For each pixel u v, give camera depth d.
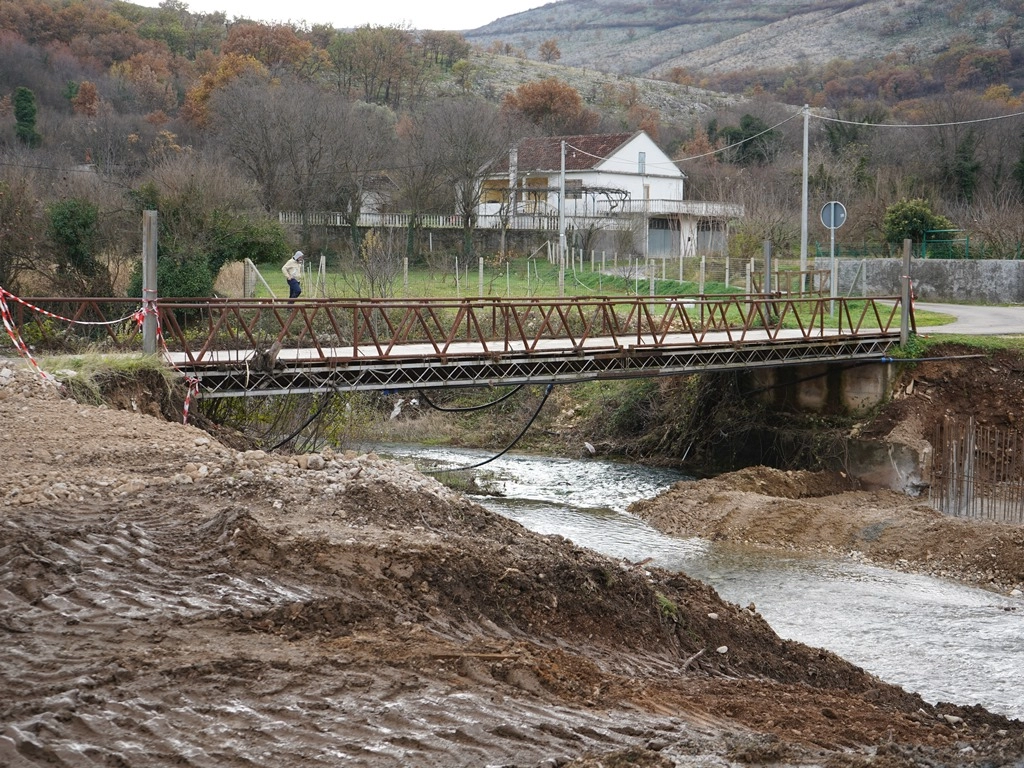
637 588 13.00
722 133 88.88
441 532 13.47
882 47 174.62
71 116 78.31
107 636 8.84
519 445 36.62
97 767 6.81
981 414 30.05
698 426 34.44
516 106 100.19
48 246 37.62
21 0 95.69
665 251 66.44
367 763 7.21
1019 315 40.91
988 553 21.78
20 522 11.52
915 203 54.69
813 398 32.12
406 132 70.94
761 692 11.41
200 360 21.19
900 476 28.69
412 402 39.09
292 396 27.31
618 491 29.31
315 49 106.81
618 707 9.34
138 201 40.38
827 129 80.44
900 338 30.91
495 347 26.39
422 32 143.00
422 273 57.47
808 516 24.47
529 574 12.20
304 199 61.03
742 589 19.75
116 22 101.06
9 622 8.96
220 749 7.20
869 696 12.67
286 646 9.17
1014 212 55.28
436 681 8.92
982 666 15.54
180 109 85.62
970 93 90.12
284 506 13.23
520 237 62.72
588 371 25.88
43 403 16.97
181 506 12.73
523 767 7.30
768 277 36.00
